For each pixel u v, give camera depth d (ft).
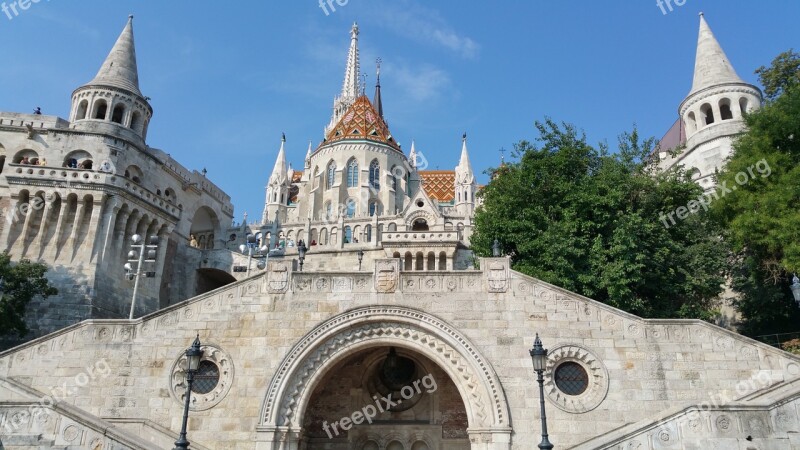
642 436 61.67
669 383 73.15
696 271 97.09
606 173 101.09
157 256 159.22
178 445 55.26
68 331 78.48
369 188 256.93
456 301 78.89
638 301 89.71
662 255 93.86
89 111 166.20
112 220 143.13
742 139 106.73
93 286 134.51
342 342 79.00
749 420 60.75
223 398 75.10
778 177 93.35
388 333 79.05
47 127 159.94
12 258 133.90
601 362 74.74
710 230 106.52
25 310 120.88
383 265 81.20
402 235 170.71
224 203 222.28
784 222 84.79
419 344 78.23
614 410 72.49
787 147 97.76
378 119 287.07
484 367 75.10
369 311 78.89
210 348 77.61
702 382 72.84
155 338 78.38
